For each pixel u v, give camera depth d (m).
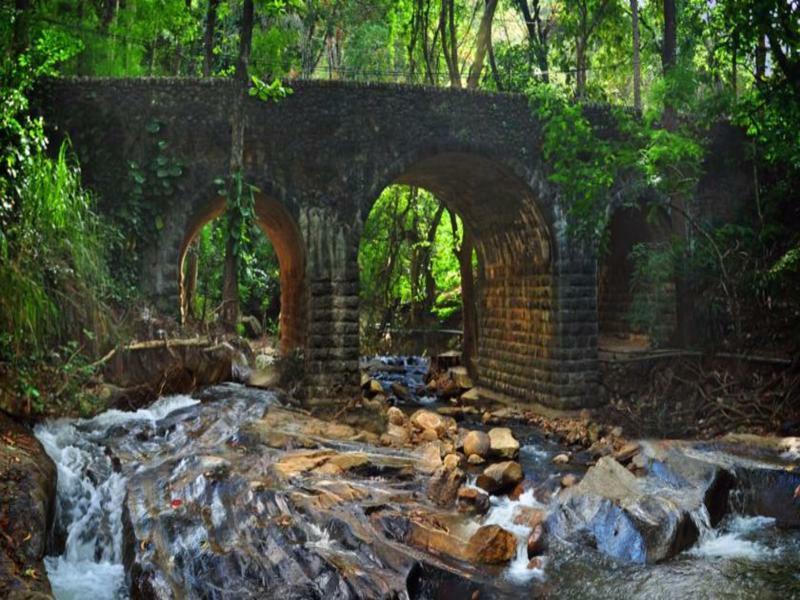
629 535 8.93
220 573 7.15
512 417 16.91
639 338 19.41
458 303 30.06
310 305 15.16
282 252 19.78
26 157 10.83
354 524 8.29
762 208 18.09
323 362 15.20
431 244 28.86
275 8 15.12
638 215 18.94
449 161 16.77
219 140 14.74
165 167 14.35
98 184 14.16
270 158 14.98
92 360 11.13
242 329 25.70
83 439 10.07
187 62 26.39
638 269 18.22
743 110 17.33
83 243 11.08
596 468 10.52
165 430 10.85
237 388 14.03
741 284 16.80
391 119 15.44
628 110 17.19
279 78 14.89
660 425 15.09
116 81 14.30
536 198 16.36
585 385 16.64
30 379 9.98
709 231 17.88
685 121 17.88
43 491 7.71
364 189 15.35
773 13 15.74
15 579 6.27
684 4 22.75
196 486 8.75
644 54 26.09
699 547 9.26
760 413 14.66
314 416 14.41
